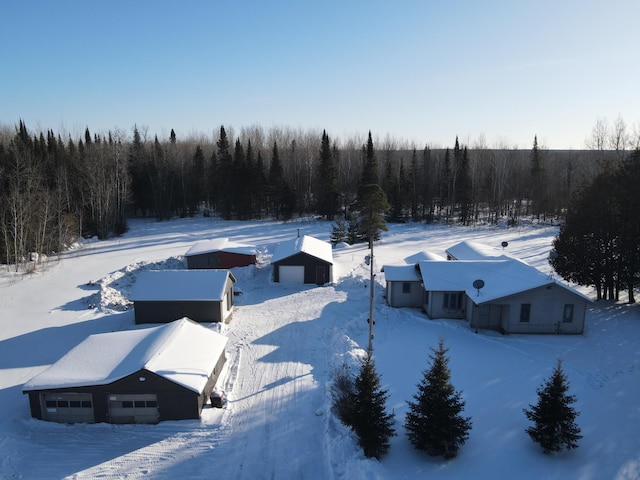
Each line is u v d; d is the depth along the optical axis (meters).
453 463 15.50
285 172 90.81
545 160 106.75
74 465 16.36
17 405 20.33
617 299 33.56
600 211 31.80
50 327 29.75
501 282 28.88
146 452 17.09
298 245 42.34
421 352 24.91
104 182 68.06
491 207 84.00
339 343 25.97
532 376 21.97
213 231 67.75
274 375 22.95
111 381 18.69
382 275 40.97
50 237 52.94
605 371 22.45
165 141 120.06
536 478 14.66
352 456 15.83
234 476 15.71
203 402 19.98
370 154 74.12
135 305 29.84
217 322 29.78
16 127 85.19
